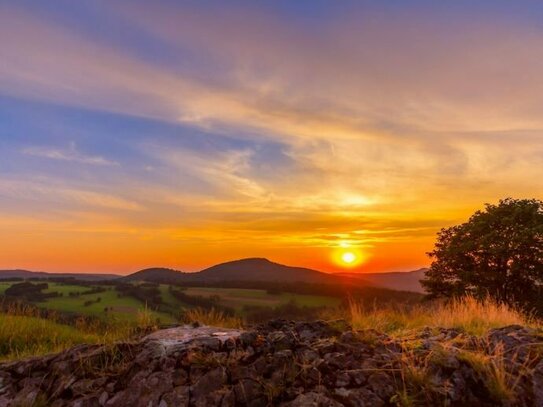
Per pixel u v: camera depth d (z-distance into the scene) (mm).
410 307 10008
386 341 6078
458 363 5418
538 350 5805
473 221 33031
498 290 29906
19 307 11383
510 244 29766
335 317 9016
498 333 6531
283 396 5012
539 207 31688
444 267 33812
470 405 4953
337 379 5180
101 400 5371
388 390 5043
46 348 9219
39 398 5613
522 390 5145
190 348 5711
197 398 5055
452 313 9562
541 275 29125
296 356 5543
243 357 5562
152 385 5305
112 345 6172
